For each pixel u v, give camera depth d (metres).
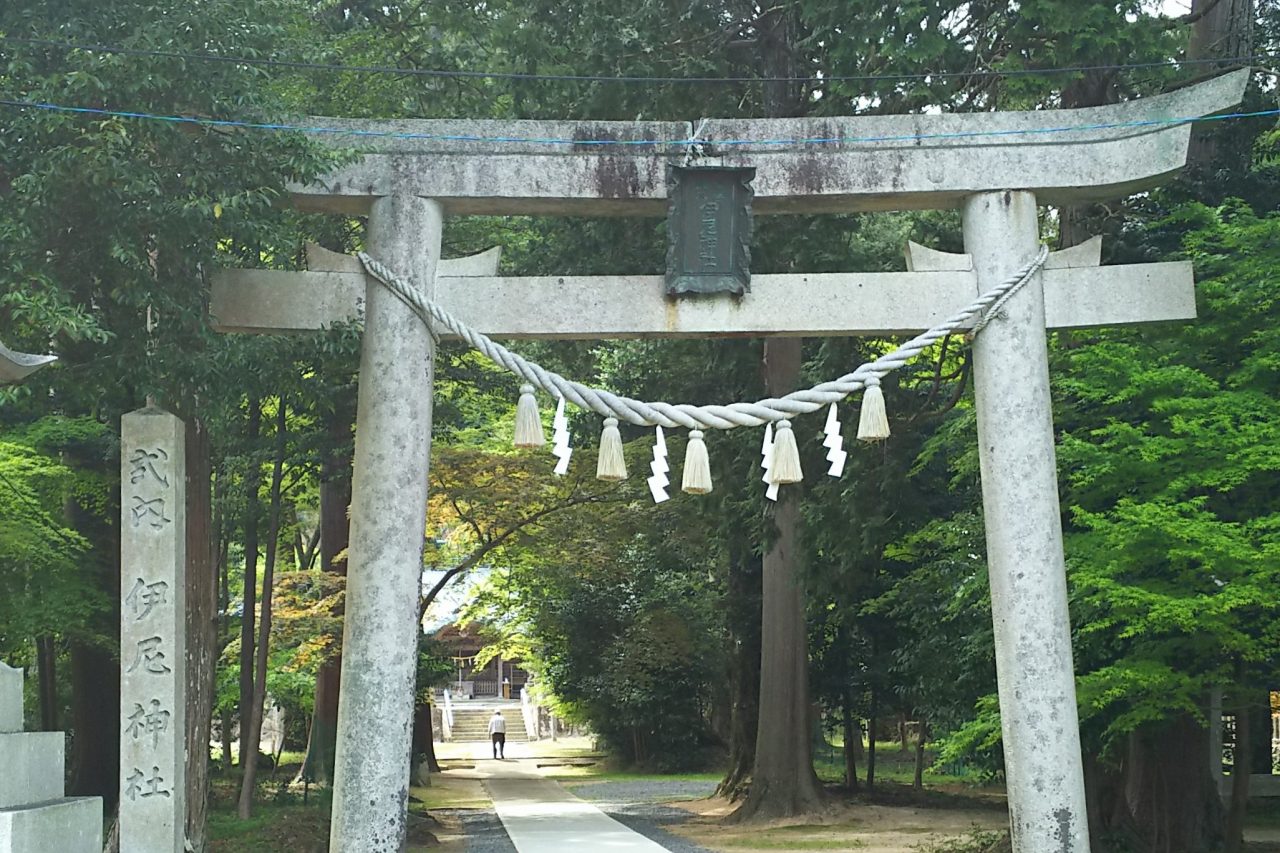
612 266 17.81
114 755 19.67
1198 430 11.69
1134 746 16.05
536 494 21.44
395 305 10.59
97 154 9.17
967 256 10.84
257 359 12.30
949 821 20.67
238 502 20.55
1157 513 11.41
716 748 35.56
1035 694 10.27
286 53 12.93
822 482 18.30
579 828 20.25
